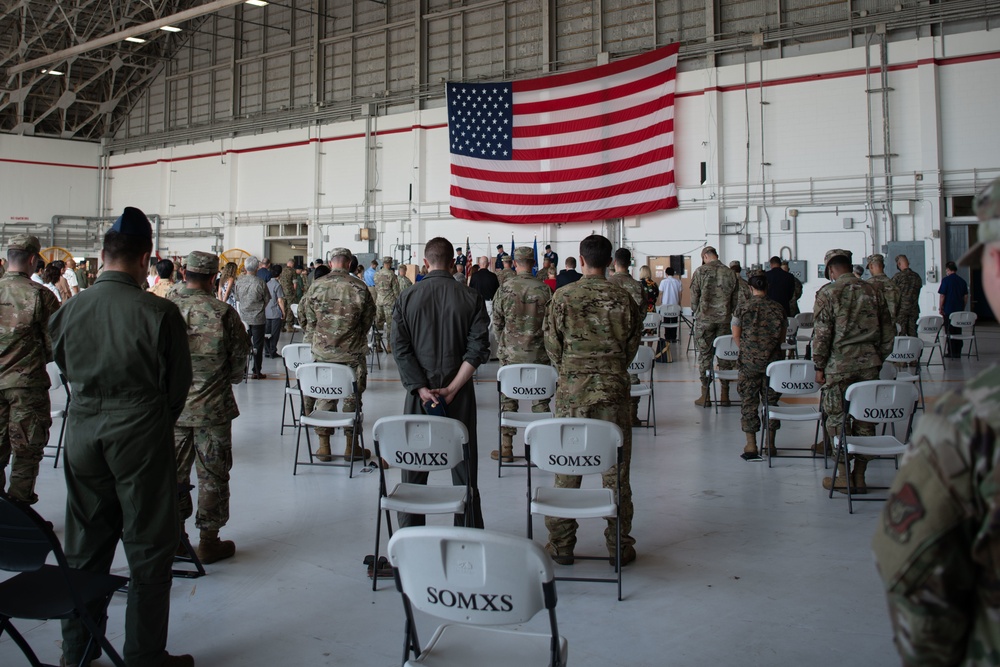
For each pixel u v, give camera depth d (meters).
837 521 4.22
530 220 17.41
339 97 21.06
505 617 1.89
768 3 15.40
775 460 5.70
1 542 2.15
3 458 4.19
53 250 23.69
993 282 1.02
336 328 5.39
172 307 2.47
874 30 14.45
